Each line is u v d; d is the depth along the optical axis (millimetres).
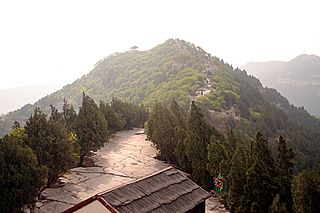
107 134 33250
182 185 14391
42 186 19828
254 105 93062
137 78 120875
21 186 17984
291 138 70562
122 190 12609
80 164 29641
